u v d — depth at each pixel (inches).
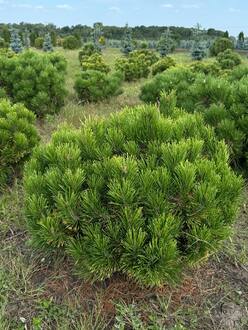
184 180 81.9
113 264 85.0
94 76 346.0
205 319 96.0
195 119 103.6
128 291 100.8
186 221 85.6
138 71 563.2
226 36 1418.6
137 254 80.5
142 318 94.7
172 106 111.8
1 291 102.3
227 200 89.0
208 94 170.7
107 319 94.3
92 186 85.9
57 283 105.2
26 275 107.4
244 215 139.4
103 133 98.1
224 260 115.6
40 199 87.6
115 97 364.5
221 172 91.8
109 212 85.4
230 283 107.2
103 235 82.6
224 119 154.8
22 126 153.7
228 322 95.6
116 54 1221.7
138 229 81.2
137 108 104.1
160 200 81.7
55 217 85.8
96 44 1270.9
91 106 325.7
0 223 131.8
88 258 84.0
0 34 1491.1
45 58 305.4
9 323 93.7
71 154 90.4
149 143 91.1
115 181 82.9
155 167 87.0
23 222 129.7
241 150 156.3
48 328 93.2
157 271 81.0
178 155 86.0
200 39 1085.8
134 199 82.2
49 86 283.1
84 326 91.5
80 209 84.7
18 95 275.4
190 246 85.0
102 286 102.5
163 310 96.9
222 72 439.5
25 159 155.1
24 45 1380.4
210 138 101.5
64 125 111.3
